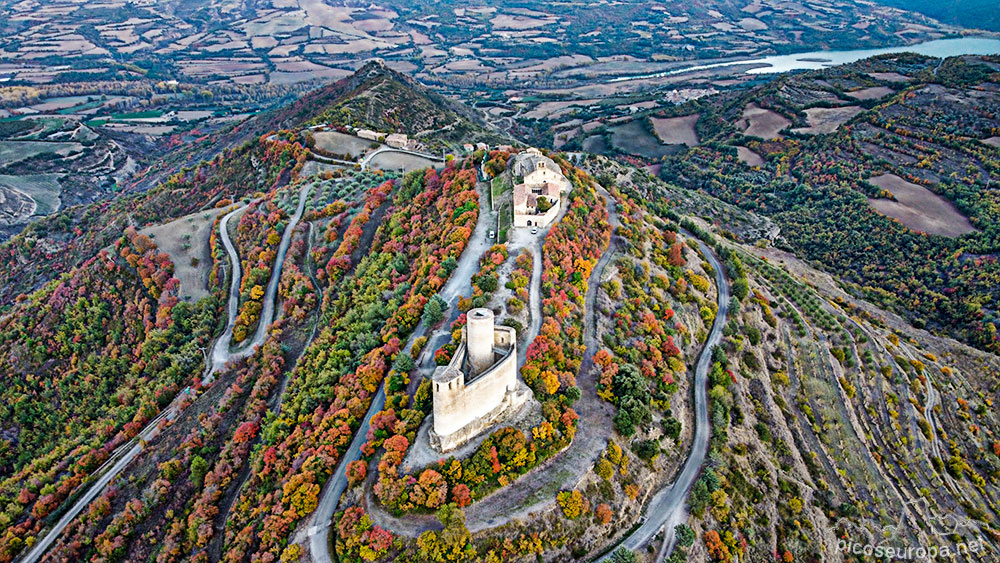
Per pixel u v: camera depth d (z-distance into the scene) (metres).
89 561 106.56
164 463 117.88
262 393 128.50
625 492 92.88
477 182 171.50
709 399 122.31
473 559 78.56
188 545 101.12
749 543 98.38
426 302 121.62
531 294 121.75
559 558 83.25
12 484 128.50
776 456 119.06
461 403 86.88
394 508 84.00
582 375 109.56
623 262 142.75
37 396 158.75
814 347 150.75
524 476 89.06
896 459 129.75
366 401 104.19
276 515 90.75
